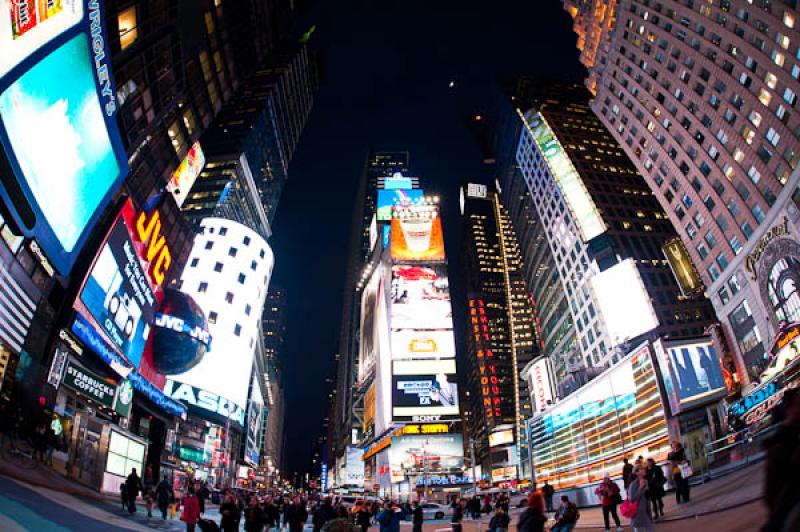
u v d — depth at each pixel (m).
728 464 27.53
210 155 132.50
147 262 51.41
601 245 119.75
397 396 130.12
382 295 155.12
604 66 102.12
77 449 31.55
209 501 57.69
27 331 29.94
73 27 29.89
